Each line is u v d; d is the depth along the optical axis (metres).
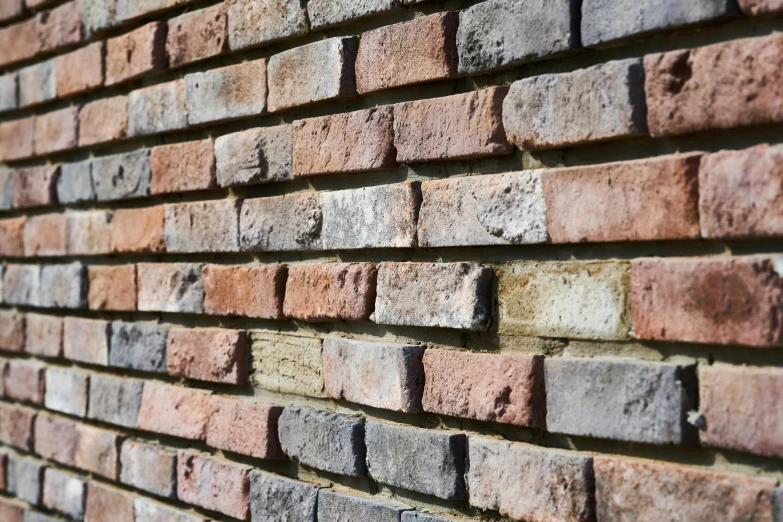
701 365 1.45
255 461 2.29
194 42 2.49
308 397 2.17
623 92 1.53
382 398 1.94
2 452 3.29
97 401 2.82
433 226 1.85
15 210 3.29
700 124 1.44
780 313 1.34
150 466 2.58
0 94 3.33
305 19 2.15
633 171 1.52
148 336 2.62
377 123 1.96
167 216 2.56
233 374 2.33
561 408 1.62
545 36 1.65
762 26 1.40
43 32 3.09
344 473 2.02
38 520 3.09
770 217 1.35
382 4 1.96
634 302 1.52
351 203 2.03
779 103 1.34
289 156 2.19
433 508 1.87
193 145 2.48
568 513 1.59
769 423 1.35
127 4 2.71
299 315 2.15
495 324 1.76
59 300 2.99
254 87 2.28
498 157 1.77
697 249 1.47
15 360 3.25
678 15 1.46
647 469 1.48
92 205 2.91
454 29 1.83
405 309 1.90
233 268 2.34
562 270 1.65
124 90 2.79
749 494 1.35
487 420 1.74
